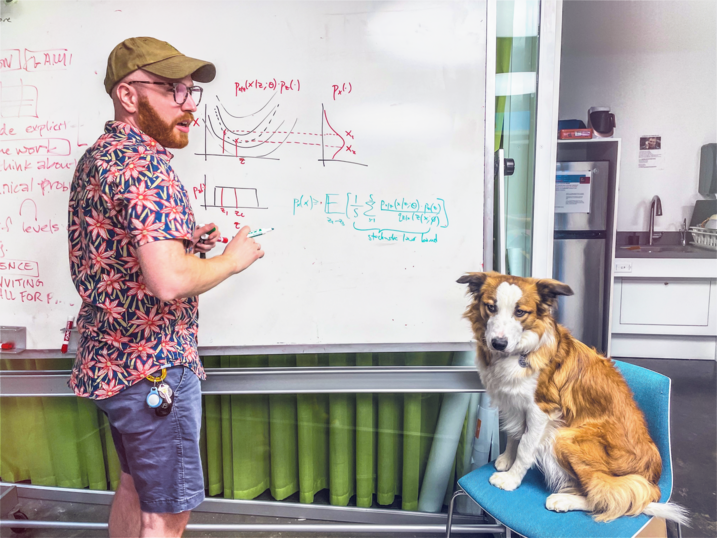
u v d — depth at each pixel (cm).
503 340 107
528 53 137
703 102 304
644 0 299
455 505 152
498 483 111
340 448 149
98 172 85
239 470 153
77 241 97
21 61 126
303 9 121
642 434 103
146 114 95
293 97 124
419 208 127
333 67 123
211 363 147
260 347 133
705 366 282
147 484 99
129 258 88
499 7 134
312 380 134
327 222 129
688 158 311
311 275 130
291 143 126
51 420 155
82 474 162
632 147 319
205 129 125
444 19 121
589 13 308
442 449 147
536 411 109
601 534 94
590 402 107
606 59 313
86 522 145
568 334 113
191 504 102
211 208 128
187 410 98
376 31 122
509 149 143
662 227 322
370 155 126
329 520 153
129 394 93
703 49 299
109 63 95
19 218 131
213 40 123
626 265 285
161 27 123
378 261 130
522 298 108
